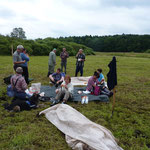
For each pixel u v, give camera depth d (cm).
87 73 1284
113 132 403
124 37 8956
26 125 414
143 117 502
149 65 2002
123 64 2062
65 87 585
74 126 378
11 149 319
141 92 773
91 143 314
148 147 357
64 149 329
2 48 2603
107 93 675
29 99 534
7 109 495
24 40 3256
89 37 9650
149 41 7850
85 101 593
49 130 395
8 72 1108
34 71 1216
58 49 3494
